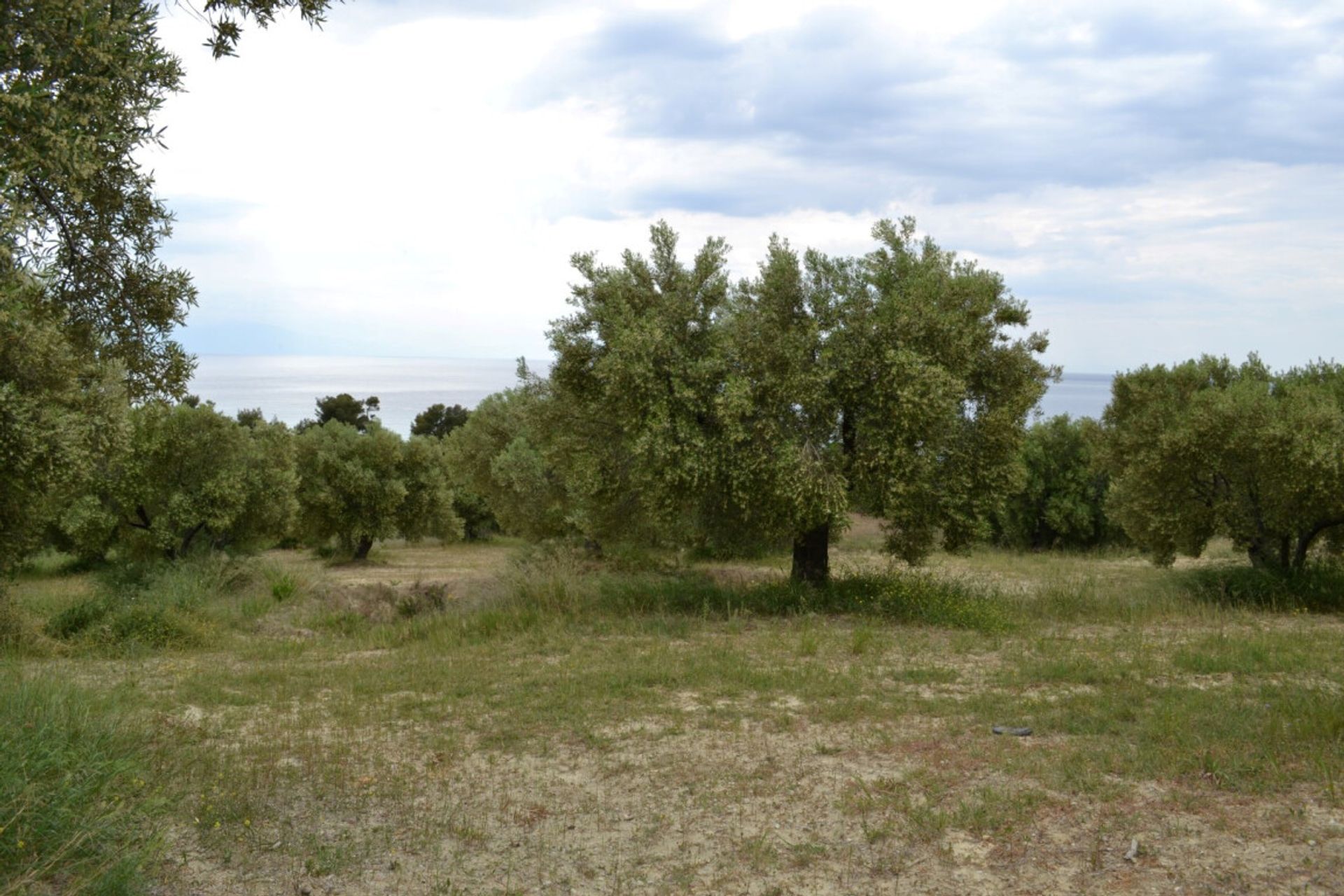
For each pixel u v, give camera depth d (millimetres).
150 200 7273
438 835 5434
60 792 4984
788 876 4820
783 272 14789
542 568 16953
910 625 13188
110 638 12672
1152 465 17688
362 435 39688
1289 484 15523
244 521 27234
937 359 14086
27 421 11797
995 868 4832
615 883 4801
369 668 10719
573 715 8180
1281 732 6770
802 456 13477
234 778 6270
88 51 5590
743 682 9383
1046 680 9266
